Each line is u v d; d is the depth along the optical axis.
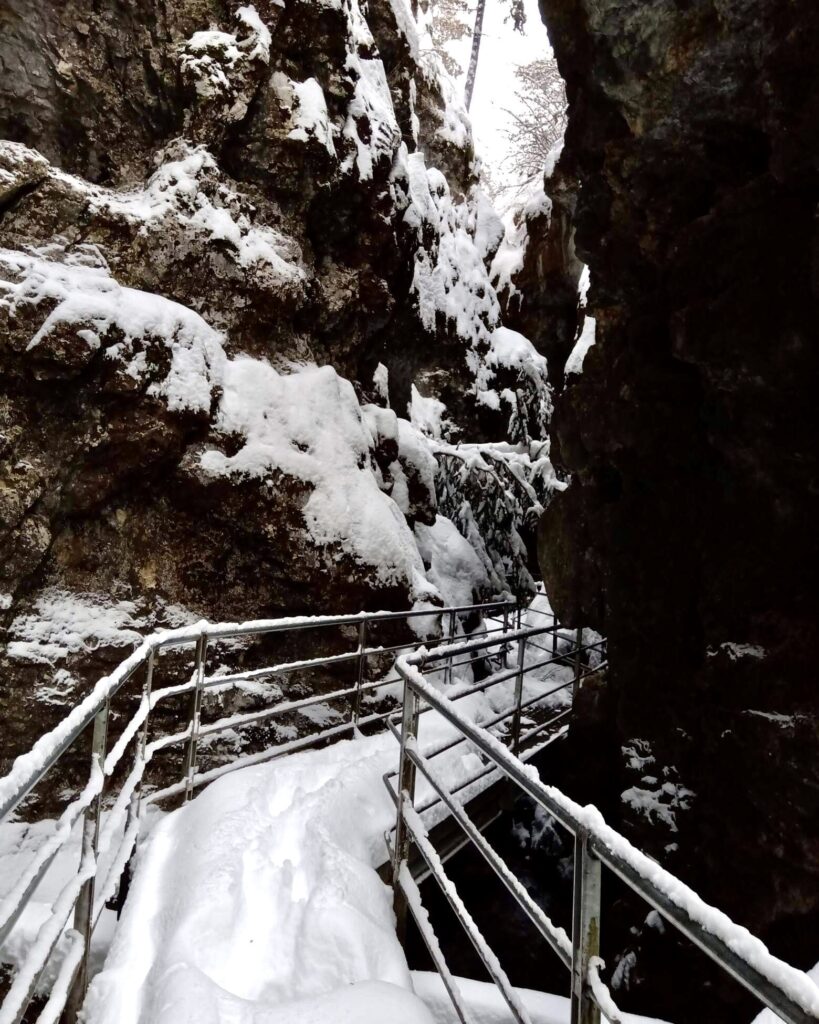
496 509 11.61
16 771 1.50
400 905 2.93
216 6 7.06
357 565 6.74
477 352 13.98
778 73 3.88
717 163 4.86
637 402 5.54
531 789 1.79
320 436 7.02
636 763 5.28
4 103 6.16
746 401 4.42
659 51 4.66
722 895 4.32
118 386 5.39
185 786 3.79
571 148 6.29
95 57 6.59
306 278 7.61
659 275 5.42
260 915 2.50
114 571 5.62
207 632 3.84
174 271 6.38
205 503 6.02
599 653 9.67
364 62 9.54
